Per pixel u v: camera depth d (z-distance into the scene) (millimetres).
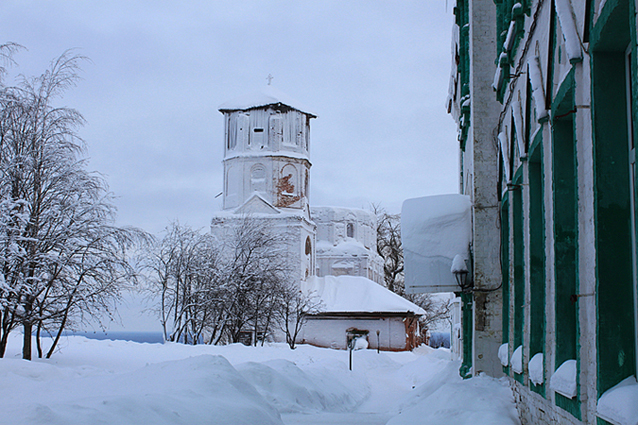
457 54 19484
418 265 15430
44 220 18203
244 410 9297
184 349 25359
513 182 11141
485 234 14594
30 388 10453
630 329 5168
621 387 4977
